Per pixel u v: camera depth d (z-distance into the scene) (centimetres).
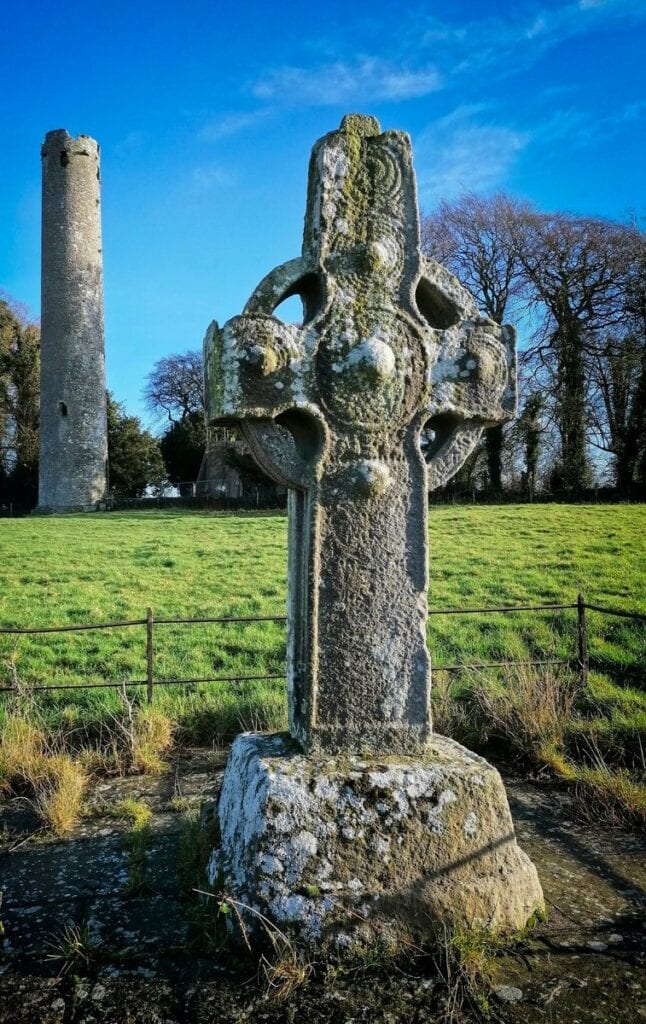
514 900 292
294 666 333
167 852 359
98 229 3531
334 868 281
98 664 796
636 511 2059
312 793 289
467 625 906
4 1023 237
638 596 1052
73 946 271
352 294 328
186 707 592
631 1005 248
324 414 324
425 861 288
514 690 566
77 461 3406
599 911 305
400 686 324
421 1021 240
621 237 2698
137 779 474
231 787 326
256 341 316
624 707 575
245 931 270
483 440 2953
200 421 4150
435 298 351
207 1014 242
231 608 1068
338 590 321
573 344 2789
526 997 252
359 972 263
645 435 2692
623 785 419
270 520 2178
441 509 2300
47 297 3434
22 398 3919
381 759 313
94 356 3469
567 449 2823
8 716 556
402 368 332
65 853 361
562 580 1184
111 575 1347
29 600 1145
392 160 337
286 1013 242
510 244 2816
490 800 302
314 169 338
